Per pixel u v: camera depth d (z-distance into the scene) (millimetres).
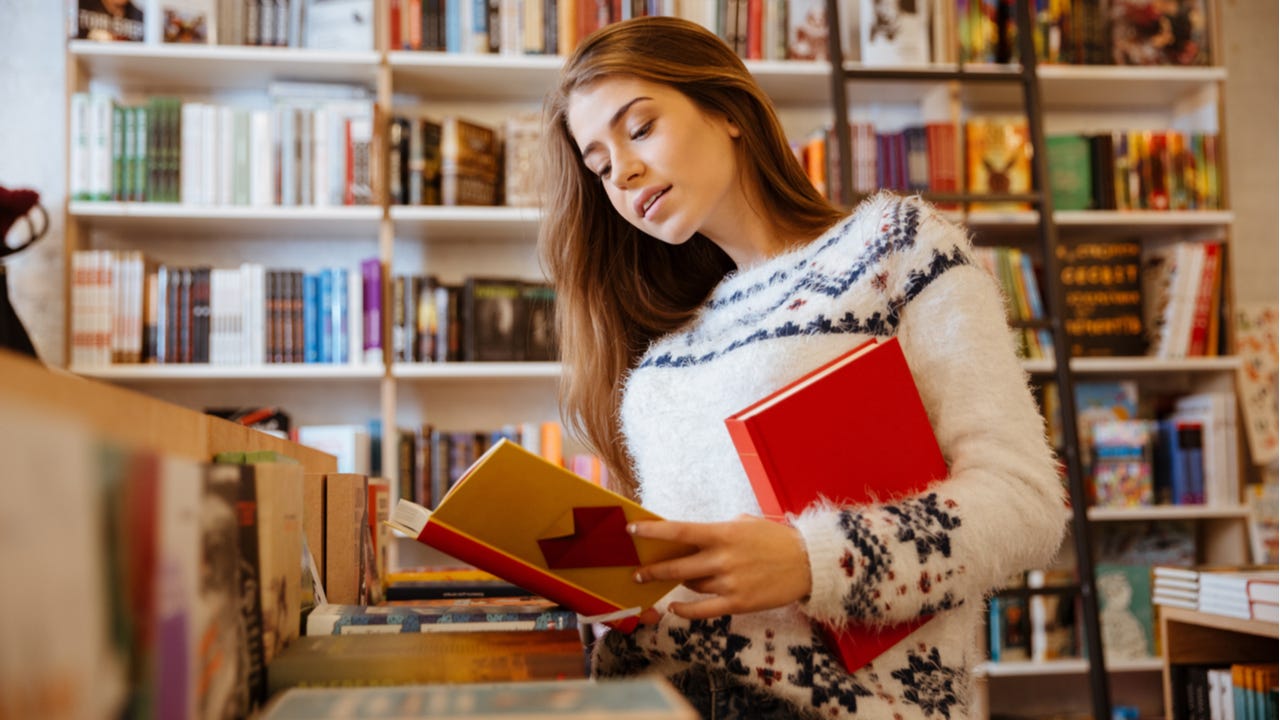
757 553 771
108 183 2900
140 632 399
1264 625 1708
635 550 822
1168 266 3283
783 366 982
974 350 920
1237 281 3531
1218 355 3254
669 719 449
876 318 973
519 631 774
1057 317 3070
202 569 500
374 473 3023
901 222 985
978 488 858
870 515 818
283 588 725
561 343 1331
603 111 1081
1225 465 3184
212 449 750
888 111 3467
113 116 2924
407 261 3309
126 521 388
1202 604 1861
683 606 772
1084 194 3273
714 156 1092
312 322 2955
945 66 3195
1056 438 3162
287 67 3062
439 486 2988
